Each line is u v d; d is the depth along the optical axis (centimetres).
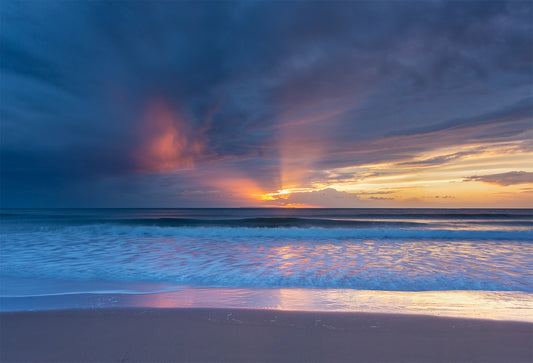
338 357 271
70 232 1502
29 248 1000
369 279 595
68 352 278
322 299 457
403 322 356
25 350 282
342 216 3550
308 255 883
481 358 270
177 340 304
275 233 1480
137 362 260
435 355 275
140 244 1105
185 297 467
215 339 307
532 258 837
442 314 385
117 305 421
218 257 844
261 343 298
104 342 299
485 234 1430
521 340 307
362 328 337
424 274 636
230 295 480
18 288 525
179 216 3956
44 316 374
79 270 676
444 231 1448
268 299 456
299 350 284
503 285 552
